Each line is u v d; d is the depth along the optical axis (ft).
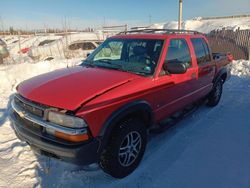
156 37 13.10
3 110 18.19
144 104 10.77
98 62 13.17
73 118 8.56
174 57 13.08
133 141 10.68
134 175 10.76
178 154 12.46
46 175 10.64
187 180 10.47
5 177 10.41
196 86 15.62
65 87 9.83
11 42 59.77
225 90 24.98
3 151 12.42
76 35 46.60
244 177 10.66
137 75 11.25
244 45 47.39
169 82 12.37
